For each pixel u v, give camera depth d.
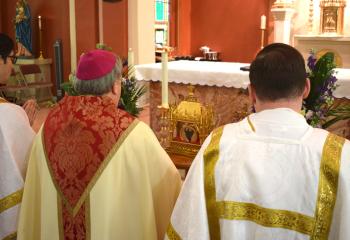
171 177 1.62
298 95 1.22
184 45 10.35
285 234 1.16
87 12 8.49
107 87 1.62
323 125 2.20
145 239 1.54
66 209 1.59
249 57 9.77
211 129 2.37
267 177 1.17
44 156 1.65
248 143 1.22
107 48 2.31
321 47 8.17
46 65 8.98
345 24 8.38
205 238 1.20
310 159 1.16
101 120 1.58
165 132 2.50
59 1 8.86
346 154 1.16
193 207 1.22
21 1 8.81
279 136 1.20
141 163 1.55
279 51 1.22
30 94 8.62
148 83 4.90
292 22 8.88
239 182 1.19
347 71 4.27
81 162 1.56
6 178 1.81
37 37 9.17
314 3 8.55
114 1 8.27
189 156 2.37
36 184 1.71
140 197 1.55
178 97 4.75
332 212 1.15
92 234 1.54
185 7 10.24
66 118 1.62
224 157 1.23
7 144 1.81
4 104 1.87
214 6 9.99
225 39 9.98
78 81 1.63
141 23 8.21
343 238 1.11
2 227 1.82
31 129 1.94
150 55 8.46
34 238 1.75
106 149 1.55
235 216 1.19
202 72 4.45
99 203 1.53
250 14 9.62
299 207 1.15
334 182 1.14
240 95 4.40
